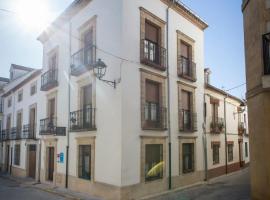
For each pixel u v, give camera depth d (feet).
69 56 47.60
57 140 49.08
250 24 32.32
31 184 51.72
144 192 36.60
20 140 68.95
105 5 39.40
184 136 46.03
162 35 43.14
